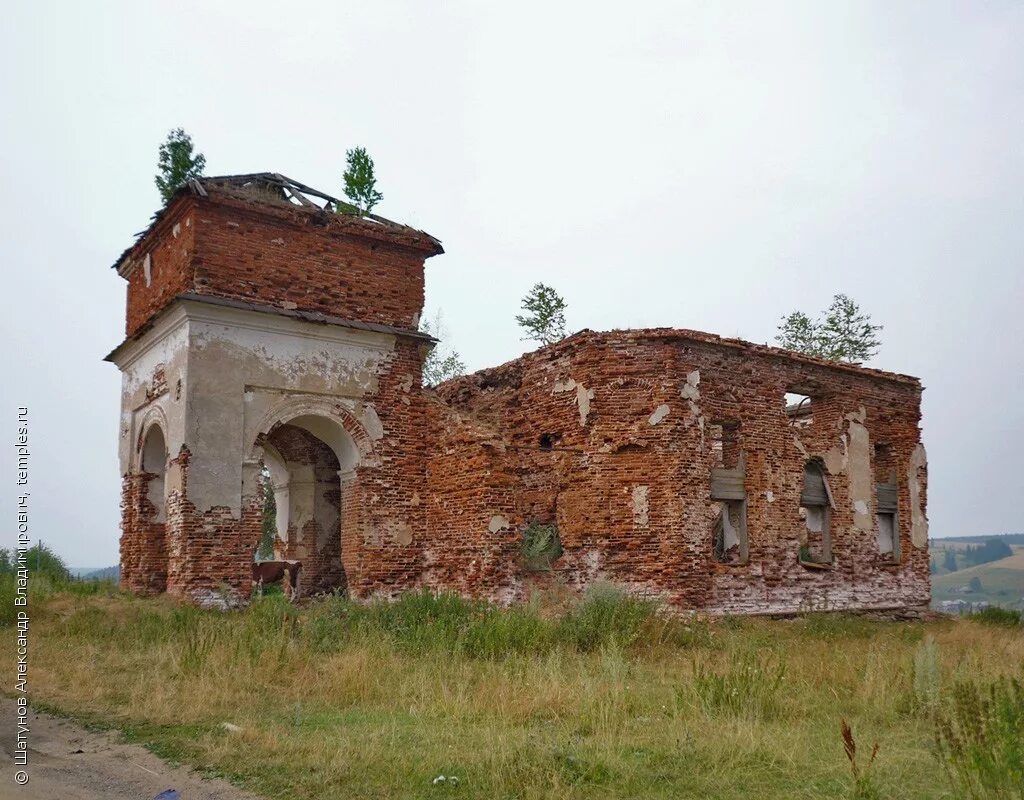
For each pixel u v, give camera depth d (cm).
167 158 2483
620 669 1007
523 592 1825
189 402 1669
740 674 944
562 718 834
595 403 1888
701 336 1898
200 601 1620
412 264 2014
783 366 2116
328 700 909
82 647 1159
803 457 2119
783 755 696
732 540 2008
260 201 1802
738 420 1984
